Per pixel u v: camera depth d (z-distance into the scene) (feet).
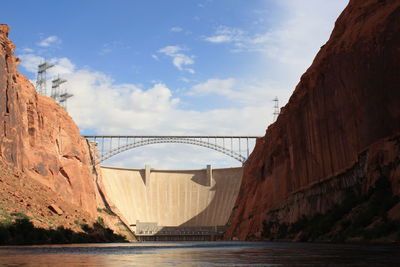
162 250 167.43
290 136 313.73
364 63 219.82
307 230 246.27
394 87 199.11
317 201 260.62
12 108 271.08
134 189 639.76
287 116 332.60
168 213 632.38
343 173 232.53
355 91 224.94
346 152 232.32
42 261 95.40
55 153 341.00
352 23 242.37
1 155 253.24
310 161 277.64
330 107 252.83
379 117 204.74
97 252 143.13
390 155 187.73
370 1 230.89
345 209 210.18
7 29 280.51
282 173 333.83
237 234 421.18
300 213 280.51
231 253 133.69
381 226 159.63
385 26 211.00
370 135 208.95
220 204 630.33
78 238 248.32
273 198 349.41
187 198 649.20
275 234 310.86
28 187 255.29
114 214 485.97
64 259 103.40
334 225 209.87
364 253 104.73
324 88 261.44
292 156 307.58
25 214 215.51
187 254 131.44
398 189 173.17
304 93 295.89
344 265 76.84
